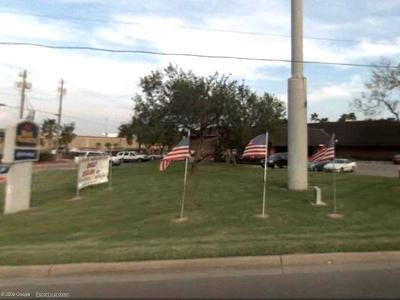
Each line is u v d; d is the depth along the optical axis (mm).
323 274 7168
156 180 23875
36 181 28219
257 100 37281
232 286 6590
